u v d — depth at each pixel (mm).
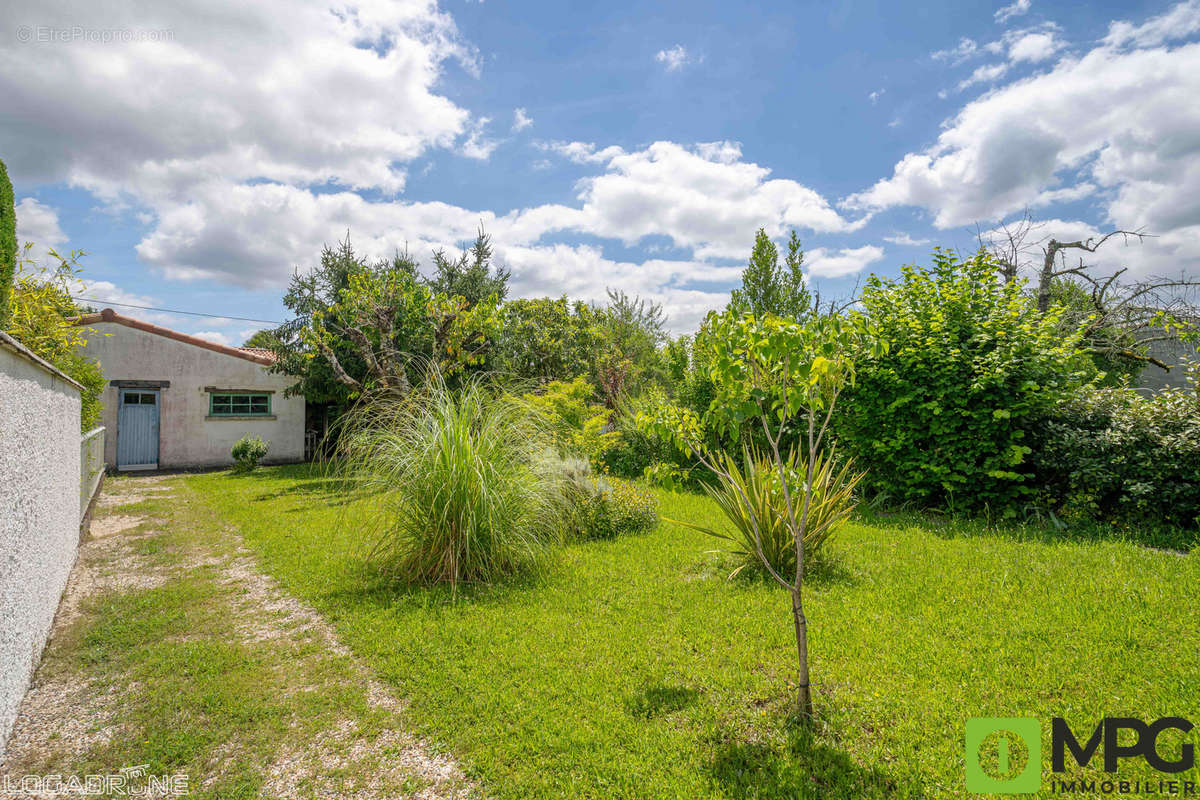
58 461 4742
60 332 9086
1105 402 7301
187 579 5570
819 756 2592
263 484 12312
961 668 3307
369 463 5742
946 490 8070
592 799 2363
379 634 4090
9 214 4879
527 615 4402
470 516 5121
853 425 8922
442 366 12391
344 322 13297
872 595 4570
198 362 16234
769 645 3768
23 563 3303
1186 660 3254
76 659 3799
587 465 8094
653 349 22297
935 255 8641
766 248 16766
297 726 2982
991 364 7559
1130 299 11430
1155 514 6445
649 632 4027
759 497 5254
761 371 3129
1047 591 4508
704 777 2475
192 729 2965
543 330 19969
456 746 2756
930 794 2311
